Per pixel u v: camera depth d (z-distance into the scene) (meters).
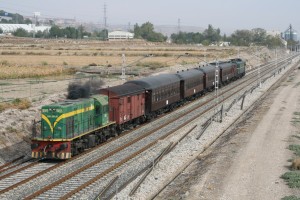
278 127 42.53
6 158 31.30
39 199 22.42
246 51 185.12
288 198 21.72
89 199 22.52
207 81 71.50
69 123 30.98
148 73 90.44
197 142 37.66
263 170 27.17
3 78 78.88
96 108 35.56
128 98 41.22
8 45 182.12
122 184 24.50
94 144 34.62
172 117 50.38
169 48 184.12
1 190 23.75
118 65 109.31
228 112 55.12
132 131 41.88
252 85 88.56
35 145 30.38
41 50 156.75
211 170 27.38
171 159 31.47
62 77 81.88
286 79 100.44
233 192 23.08
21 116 39.81
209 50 173.50
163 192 24.31
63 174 27.20
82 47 184.38
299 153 31.38
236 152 32.09
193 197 22.39
